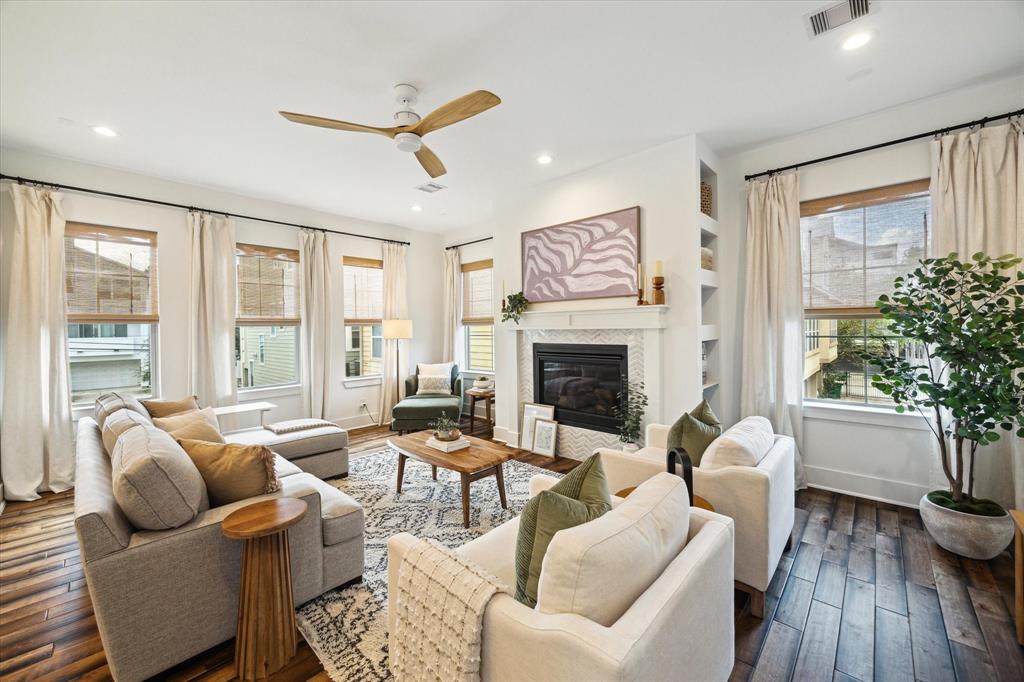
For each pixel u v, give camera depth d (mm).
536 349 4648
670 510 1330
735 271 3797
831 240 3346
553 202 4328
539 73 2473
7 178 3342
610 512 1239
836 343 3412
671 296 3533
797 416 3395
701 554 1276
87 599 2127
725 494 2025
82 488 1713
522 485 3621
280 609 1682
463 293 6422
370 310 5863
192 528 1698
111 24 2010
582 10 1971
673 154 3475
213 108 2811
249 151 3502
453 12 1963
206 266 4320
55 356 3514
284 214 5039
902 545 2525
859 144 3152
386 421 5875
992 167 2633
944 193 2775
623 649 882
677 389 3525
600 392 4164
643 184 3664
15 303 3355
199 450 1969
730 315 3832
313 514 2027
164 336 4133
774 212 3453
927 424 2854
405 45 2197
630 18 2033
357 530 2201
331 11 1947
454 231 6477
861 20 2082
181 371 4234
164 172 3979
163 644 1613
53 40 2117
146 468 1603
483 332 6211
